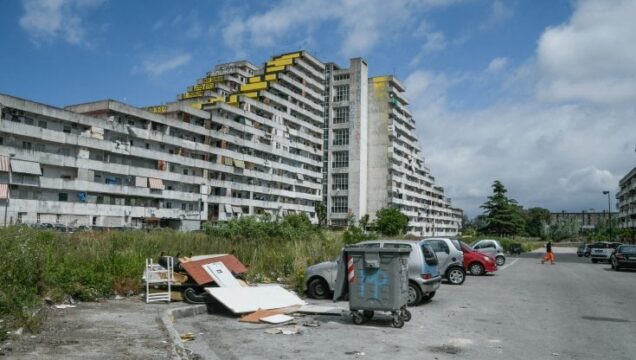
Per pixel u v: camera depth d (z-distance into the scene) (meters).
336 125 111.25
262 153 92.62
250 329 9.55
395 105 112.94
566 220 135.25
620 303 13.84
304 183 103.25
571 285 19.08
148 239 20.09
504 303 13.59
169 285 12.02
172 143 72.00
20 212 52.47
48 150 57.06
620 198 128.88
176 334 8.26
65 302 11.09
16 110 53.72
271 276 17.95
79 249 15.37
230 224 25.48
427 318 10.98
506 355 7.74
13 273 10.55
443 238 19.72
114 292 12.65
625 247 28.98
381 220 86.69
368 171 111.81
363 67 112.12
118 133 64.94
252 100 90.19
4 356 6.47
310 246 22.84
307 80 107.25
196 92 105.56
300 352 7.75
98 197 61.94
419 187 129.75
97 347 7.18
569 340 8.86
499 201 80.38
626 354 7.90
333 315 11.10
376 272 9.94
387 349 8.01
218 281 12.38
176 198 72.06
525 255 58.47
